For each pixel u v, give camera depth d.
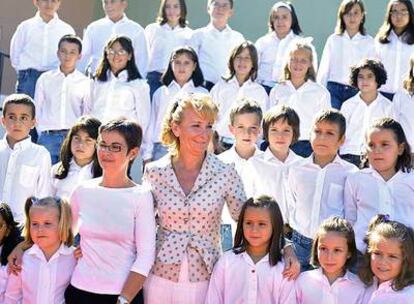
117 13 8.55
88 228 4.22
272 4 10.39
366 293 4.34
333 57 7.84
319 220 5.00
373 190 4.77
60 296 4.49
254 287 4.33
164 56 8.46
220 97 7.27
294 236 5.10
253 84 7.25
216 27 8.30
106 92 7.34
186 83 7.44
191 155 4.20
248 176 5.34
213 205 4.20
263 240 4.34
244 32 10.58
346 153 6.78
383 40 7.69
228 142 7.10
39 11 8.61
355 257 4.42
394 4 7.59
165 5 8.51
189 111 4.16
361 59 7.40
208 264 4.22
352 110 6.83
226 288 4.32
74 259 4.50
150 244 4.17
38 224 4.47
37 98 7.64
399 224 4.32
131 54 7.39
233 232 4.82
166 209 4.20
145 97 7.38
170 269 4.19
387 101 6.80
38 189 5.76
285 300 4.34
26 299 4.54
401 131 4.75
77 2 11.60
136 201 4.19
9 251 4.78
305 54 6.97
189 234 4.21
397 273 4.25
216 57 8.23
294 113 5.31
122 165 4.26
